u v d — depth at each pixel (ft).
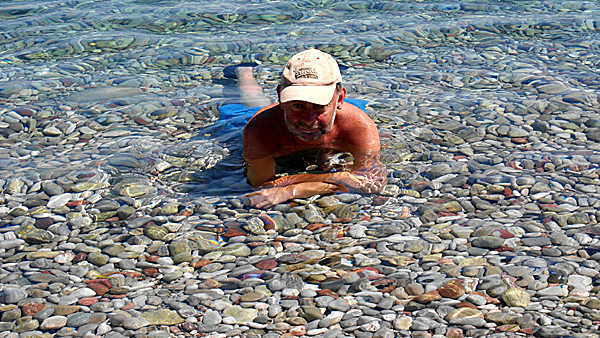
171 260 9.25
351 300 8.11
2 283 8.69
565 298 7.89
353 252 9.27
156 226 10.19
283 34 20.59
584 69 16.72
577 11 22.41
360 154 11.78
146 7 24.07
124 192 11.37
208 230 10.04
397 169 11.82
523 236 9.39
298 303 8.09
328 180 11.19
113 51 19.36
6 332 7.66
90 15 22.99
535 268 8.55
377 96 15.44
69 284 8.67
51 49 19.44
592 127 13.23
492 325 7.47
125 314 7.97
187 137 13.73
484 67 17.29
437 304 7.92
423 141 13.00
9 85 16.69
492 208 10.30
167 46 19.72
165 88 16.58
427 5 23.93
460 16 22.33
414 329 7.47
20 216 10.59
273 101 15.29
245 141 11.67
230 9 23.68
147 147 13.28
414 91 15.76
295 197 11.00
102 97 16.01
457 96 15.30
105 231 10.09
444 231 9.69
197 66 18.06
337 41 19.74
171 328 7.67
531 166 11.68
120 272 8.96
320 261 9.07
